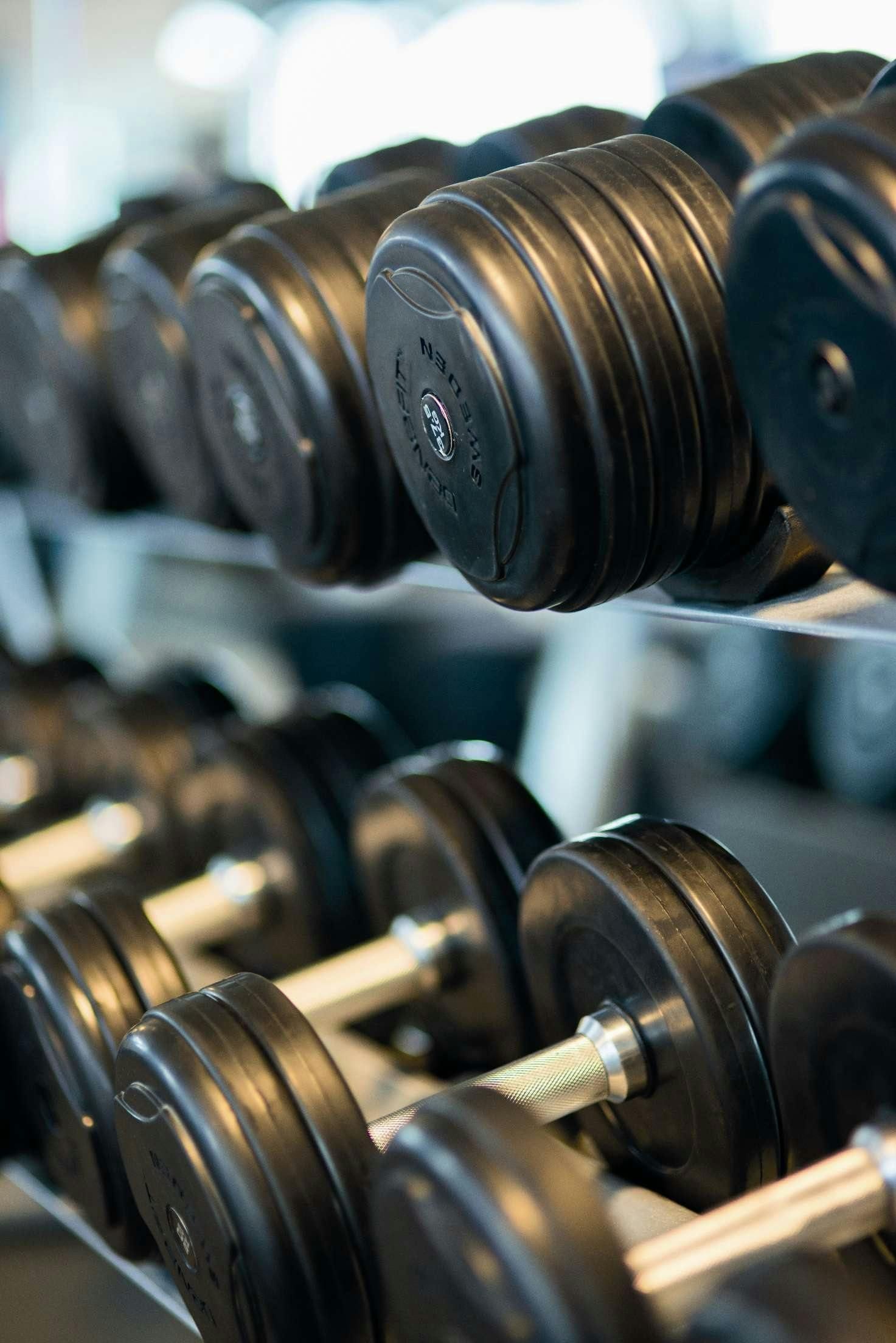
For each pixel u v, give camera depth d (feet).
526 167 2.99
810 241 2.21
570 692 8.40
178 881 5.54
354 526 3.79
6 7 9.67
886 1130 2.52
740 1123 3.01
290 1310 2.79
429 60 8.89
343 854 4.85
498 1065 4.23
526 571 3.00
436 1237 2.21
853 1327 2.15
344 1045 4.39
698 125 3.59
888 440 2.23
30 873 5.41
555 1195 2.16
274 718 5.23
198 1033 2.92
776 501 3.10
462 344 2.85
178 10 9.40
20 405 5.84
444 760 4.22
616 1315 2.10
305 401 3.63
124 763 5.62
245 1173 2.78
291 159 9.51
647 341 2.81
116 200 9.36
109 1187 3.49
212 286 3.78
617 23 8.07
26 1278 3.86
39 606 8.48
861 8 7.09
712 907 3.10
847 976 2.45
